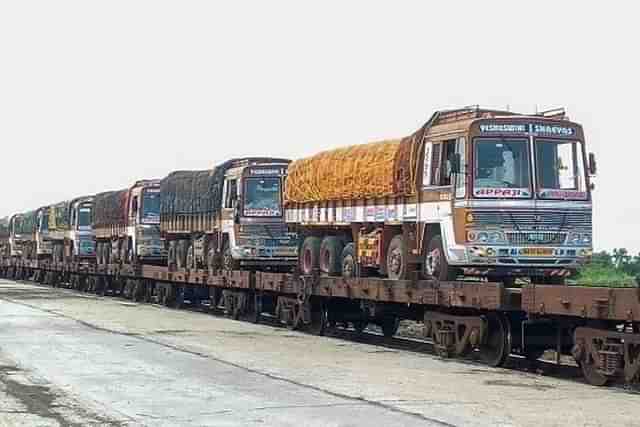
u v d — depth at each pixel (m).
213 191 30.67
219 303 31.98
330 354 18.95
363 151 22.02
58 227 53.38
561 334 16.95
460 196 17.97
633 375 14.22
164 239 37.25
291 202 25.59
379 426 11.07
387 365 17.16
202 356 18.20
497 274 18.17
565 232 17.98
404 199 20.20
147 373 15.70
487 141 17.88
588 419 11.59
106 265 43.38
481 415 11.81
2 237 72.12
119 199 42.38
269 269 29.53
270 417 11.68
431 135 19.22
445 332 18.78
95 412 12.09
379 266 21.12
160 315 29.98
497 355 17.64
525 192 17.84
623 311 14.17
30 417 11.73
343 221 22.84
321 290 23.77
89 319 27.16
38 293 43.75
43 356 17.94
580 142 18.27
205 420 11.50
